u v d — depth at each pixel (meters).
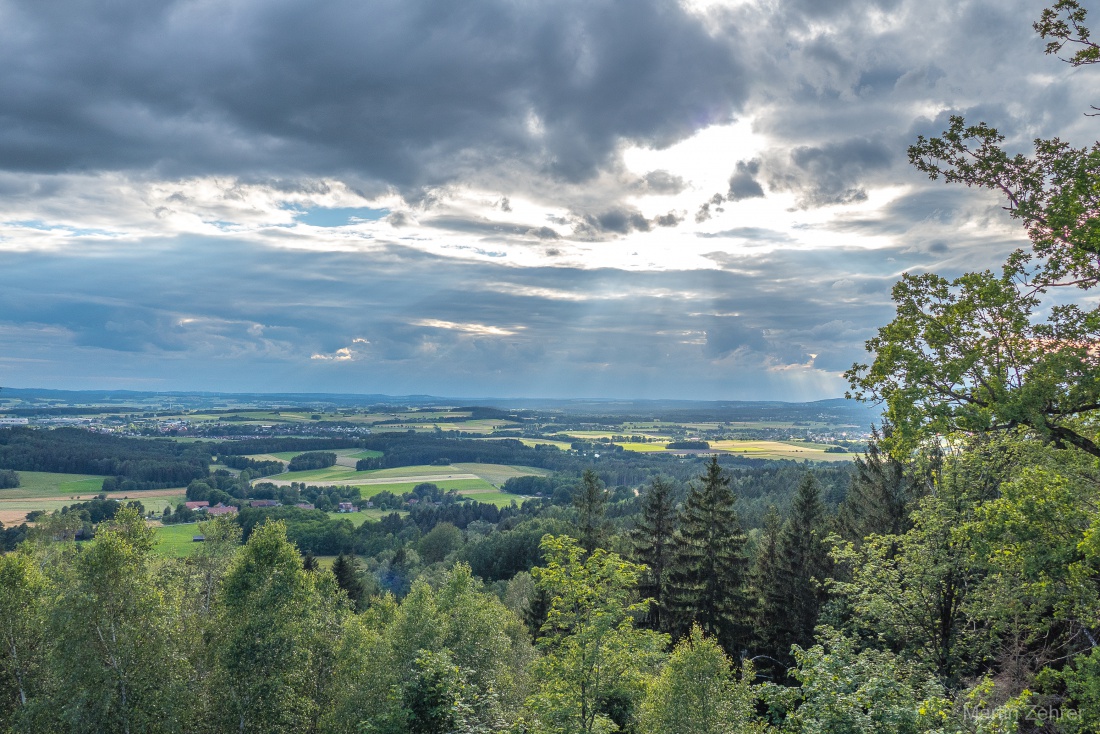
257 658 31.88
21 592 33.97
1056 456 21.11
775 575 46.78
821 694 14.88
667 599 43.53
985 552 19.38
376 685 33.66
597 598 22.38
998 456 25.08
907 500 41.12
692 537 44.41
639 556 45.78
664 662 30.81
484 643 39.03
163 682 31.09
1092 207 16.47
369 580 98.00
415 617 37.44
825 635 19.83
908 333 19.94
